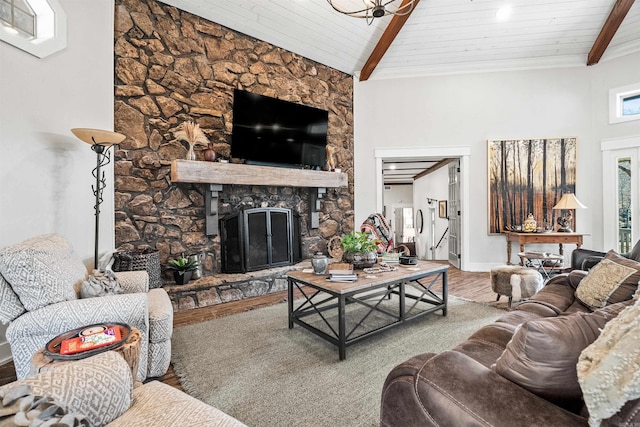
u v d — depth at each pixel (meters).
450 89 5.21
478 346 1.44
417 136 5.29
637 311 0.77
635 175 4.54
